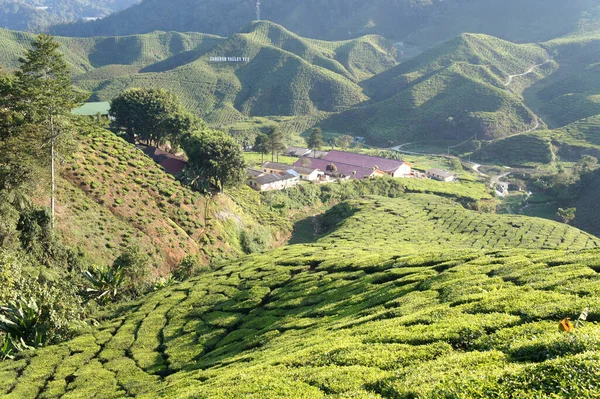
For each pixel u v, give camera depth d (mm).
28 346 46562
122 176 95188
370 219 103750
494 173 194750
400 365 18734
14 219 61625
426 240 86312
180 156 136625
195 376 30688
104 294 62312
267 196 130125
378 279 42438
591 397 11477
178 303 54781
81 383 36594
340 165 183750
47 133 70750
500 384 13453
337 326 30734
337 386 17766
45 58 70188
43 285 54375
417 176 181125
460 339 20000
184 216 94062
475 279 31672
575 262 30484
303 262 59875
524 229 95812
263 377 21141
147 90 138250
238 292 54062
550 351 15461
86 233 75188
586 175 154625
